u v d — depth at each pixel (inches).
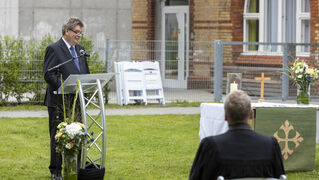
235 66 745.0
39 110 609.6
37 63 642.8
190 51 787.4
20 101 646.5
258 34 757.3
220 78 688.4
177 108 637.3
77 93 285.9
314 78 353.4
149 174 336.8
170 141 439.8
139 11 842.2
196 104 666.2
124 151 403.2
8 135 459.8
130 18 821.2
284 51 681.6
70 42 311.4
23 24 821.2
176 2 842.8
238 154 175.3
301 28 725.9
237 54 746.8
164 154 394.3
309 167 344.2
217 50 686.5
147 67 681.6
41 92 645.3
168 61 768.3
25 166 355.9
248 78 725.9
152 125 512.7
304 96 354.3
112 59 725.9
